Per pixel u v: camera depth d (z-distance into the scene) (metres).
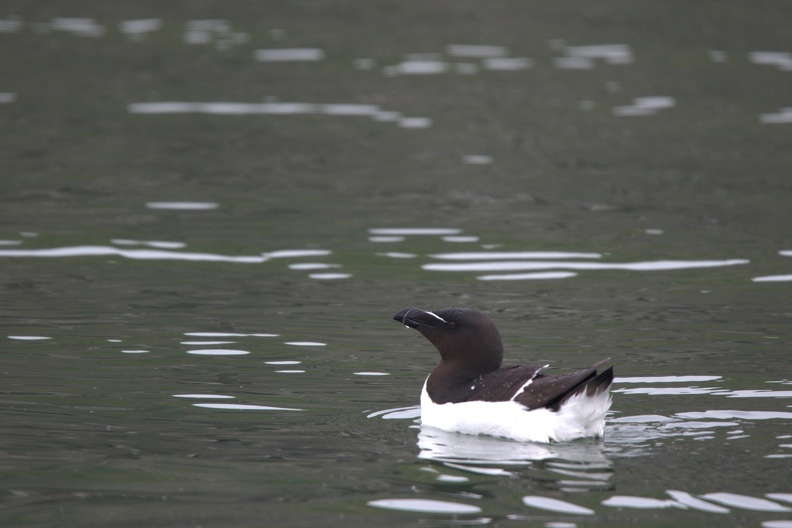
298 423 9.48
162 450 8.80
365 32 34.47
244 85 27.80
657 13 37.25
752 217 17.48
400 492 7.87
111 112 24.84
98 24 34.97
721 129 23.95
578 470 8.21
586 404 8.78
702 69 30.17
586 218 17.45
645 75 29.42
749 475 8.08
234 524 7.36
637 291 13.87
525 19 36.47
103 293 13.59
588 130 23.86
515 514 7.47
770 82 28.69
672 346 11.67
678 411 9.59
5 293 13.49
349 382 10.70
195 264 14.95
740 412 9.53
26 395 10.15
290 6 38.19
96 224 16.77
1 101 25.59
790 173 20.31
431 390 9.59
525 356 11.40
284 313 12.96
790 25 35.69
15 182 19.11
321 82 28.23
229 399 10.14
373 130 23.72
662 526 7.26
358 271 14.73
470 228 16.89
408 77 28.92
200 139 22.64
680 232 16.67
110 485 8.07
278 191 18.94
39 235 16.11
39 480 8.16
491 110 25.66
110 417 9.61
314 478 8.17
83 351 11.48
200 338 11.99
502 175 20.25
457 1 38.62
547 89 27.78
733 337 11.96
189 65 29.81
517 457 8.52
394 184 19.53
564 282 14.28
